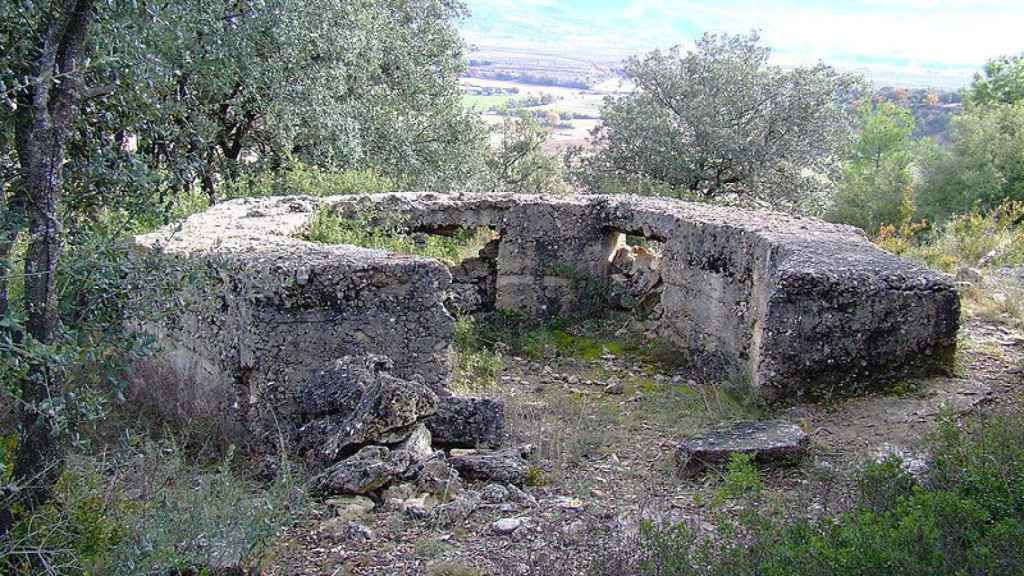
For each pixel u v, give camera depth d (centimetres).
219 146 1501
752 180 2236
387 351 620
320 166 1444
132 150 507
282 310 591
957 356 768
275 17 1158
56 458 430
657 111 2331
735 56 2355
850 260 730
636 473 585
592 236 1003
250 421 600
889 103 3688
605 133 2484
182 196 942
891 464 455
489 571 423
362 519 483
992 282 994
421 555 441
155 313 485
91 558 404
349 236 864
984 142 2372
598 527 459
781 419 679
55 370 410
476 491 532
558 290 1005
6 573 392
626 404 749
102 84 455
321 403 563
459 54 1972
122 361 455
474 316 997
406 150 1656
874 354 708
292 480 498
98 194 473
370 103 1625
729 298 808
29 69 414
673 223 899
